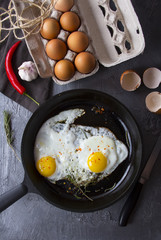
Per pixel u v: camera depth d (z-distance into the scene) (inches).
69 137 23.9
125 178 24.4
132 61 25.9
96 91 22.4
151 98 25.0
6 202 22.1
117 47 25.7
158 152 24.5
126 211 24.2
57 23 23.6
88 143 23.9
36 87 26.0
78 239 25.5
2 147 26.2
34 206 25.8
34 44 24.5
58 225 25.6
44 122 24.1
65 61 23.5
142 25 25.9
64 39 24.0
